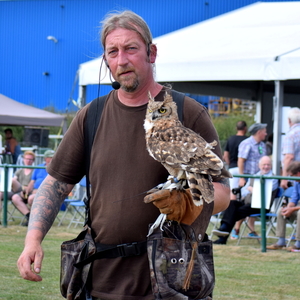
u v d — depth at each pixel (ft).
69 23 92.27
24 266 11.25
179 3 81.76
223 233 31.19
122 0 85.76
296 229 29.35
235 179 36.88
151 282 10.85
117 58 11.55
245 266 25.12
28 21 94.27
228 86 56.13
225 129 80.38
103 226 11.55
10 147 62.80
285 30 42.96
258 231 36.14
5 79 95.86
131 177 11.40
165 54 43.06
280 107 38.55
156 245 10.86
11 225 37.09
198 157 9.91
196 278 10.84
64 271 12.00
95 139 11.96
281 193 32.83
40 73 94.22
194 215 10.63
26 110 62.95
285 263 25.85
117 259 11.36
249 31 44.16
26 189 38.58
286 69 36.86
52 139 84.53
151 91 11.96
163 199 10.32
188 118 11.54
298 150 35.50
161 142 10.53
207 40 44.34
